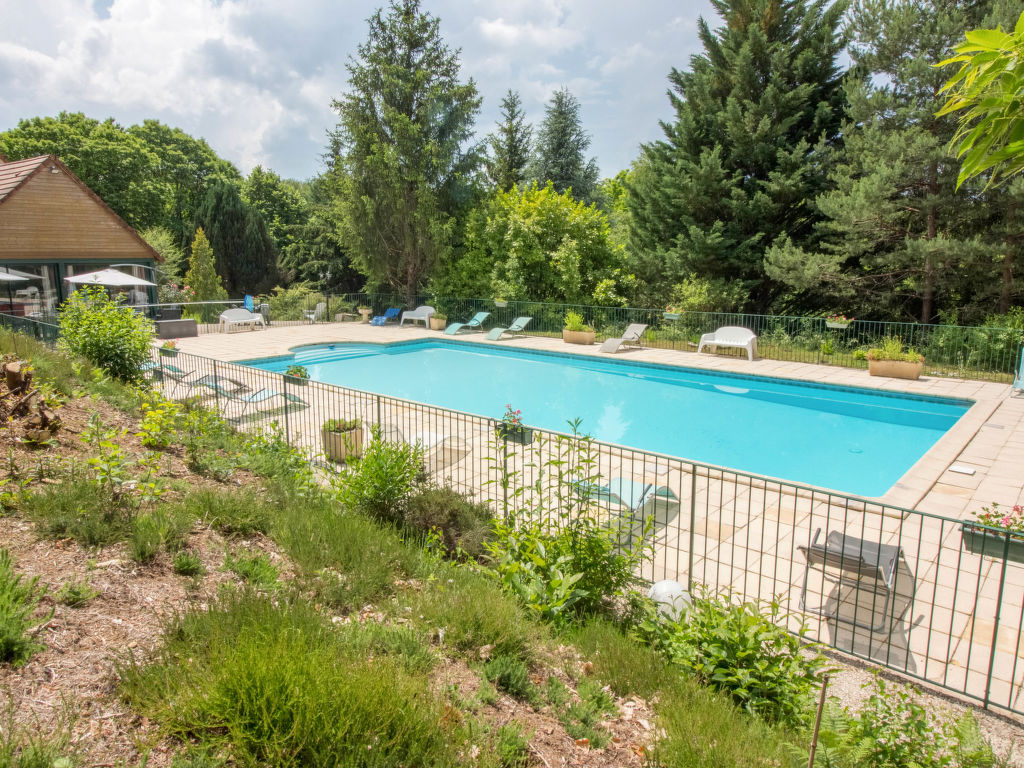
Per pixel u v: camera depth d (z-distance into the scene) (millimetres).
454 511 5602
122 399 7859
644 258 21781
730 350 17156
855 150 16766
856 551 4480
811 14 18953
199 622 2914
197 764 2131
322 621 3250
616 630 4176
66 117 30766
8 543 3459
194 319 19984
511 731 2682
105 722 2287
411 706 2547
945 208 15586
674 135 21547
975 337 14305
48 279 19328
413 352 19500
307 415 10234
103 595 3139
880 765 2736
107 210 20375
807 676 3418
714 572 5320
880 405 12727
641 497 5895
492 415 12367
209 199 33469
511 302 21844
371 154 23297
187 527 4137
